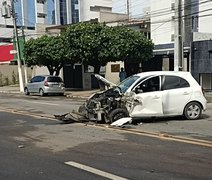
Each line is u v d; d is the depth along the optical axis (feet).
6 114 53.06
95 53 97.14
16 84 170.60
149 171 21.44
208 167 22.08
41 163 24.09
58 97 93.86
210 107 59.67
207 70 91.20
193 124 39.17
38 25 175.22
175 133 33.60
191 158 24.23
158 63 114.52
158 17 143.02
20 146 29.68
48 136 33.86
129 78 43.24
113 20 160.15
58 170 22.29
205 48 91.66
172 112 41.75
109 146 28.45
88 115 42.11
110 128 37.09
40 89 99.71
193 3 125.70
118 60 99.30
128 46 96.84
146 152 26.16
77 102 74.13
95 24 99.35
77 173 21.52
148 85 41.11
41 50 114.32
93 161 24.07
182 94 42.06
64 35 101.45
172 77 42.16
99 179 20.25
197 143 28.91
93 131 35.63
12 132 36.86
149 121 41.81
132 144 28.99
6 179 20.81
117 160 24.11
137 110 40.24
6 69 173.68
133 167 22.35
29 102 75.05
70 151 27.20
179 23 70.79
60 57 108.27
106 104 40.32
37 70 152.25
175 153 25.68
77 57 98.89
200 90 43.11
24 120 45.83
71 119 42.37
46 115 50.67
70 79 132.16
